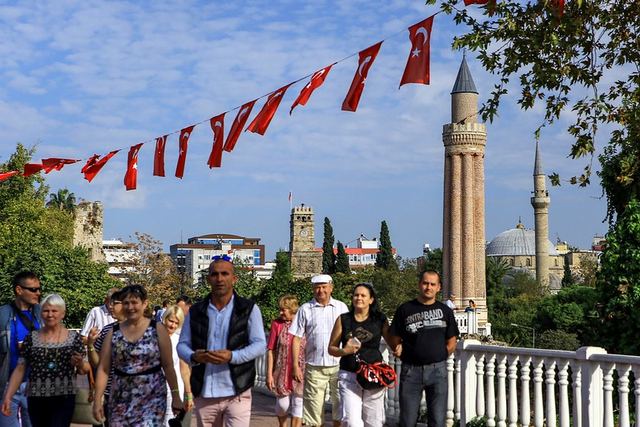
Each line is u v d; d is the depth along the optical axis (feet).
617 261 57.21
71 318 163.73
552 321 164.45
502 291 356.18
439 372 32.50
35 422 29.27
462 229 337.31
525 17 41.52
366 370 32.17
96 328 33.17
